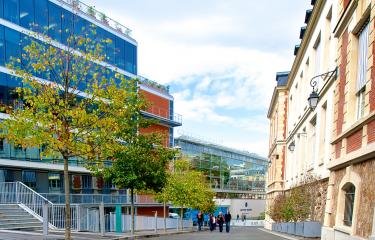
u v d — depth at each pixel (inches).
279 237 762.2
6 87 1080.2
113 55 1477.6
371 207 399.2
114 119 449.1
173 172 1437.0
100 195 1315.2
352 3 502.0
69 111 418.0
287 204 852.6
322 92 820.0
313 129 973.2
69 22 1232.2
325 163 759.1
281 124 1524.4
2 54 1100.5
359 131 458.3
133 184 683.4
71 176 1363.2
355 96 516.1
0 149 1106.7
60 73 470.0
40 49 455.5
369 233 398.0
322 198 765.9
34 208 808.9
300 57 1171.9
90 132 439.2
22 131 414.9
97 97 449.7
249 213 2906.0
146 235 742.5
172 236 804.6
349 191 515.5
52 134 432.8
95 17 1392.7
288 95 1504.7
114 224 828.0
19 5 1151.6
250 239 690.2
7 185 866.1
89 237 612.7
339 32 590.6
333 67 746.8
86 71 470.9
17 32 1139.9
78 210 765.9
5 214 739.4
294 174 1205.7
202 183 1530.5
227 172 2807.6
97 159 491.5
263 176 3272.6
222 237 759.1
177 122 1824.6
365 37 485.7
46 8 1197.1
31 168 1190.3
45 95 424.2
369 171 415.2
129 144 665.0
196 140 2477.9
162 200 1316.4
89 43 525.7
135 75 1615.4
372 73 425.4
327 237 564.4
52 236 577.9
